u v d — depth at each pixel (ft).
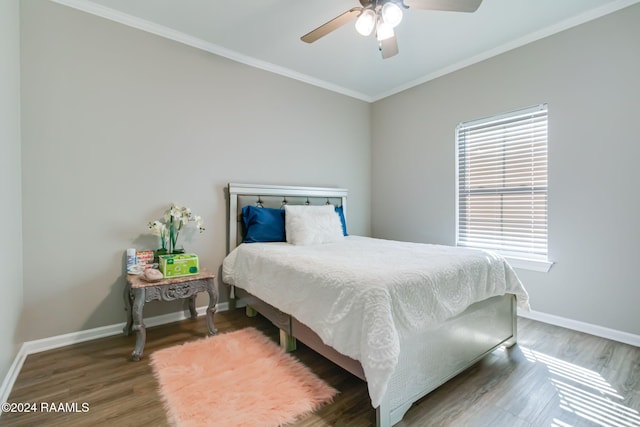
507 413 4.65
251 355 6.42
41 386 5.31
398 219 12.65
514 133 9.14
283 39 8.82
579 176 7.78
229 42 8.98
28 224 6.57
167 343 7.06
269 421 4.41
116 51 7.64
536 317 8.59
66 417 4.52
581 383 5.44
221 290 9.46
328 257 6.52
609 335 7.31
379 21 6.16
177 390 5.14
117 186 7.67
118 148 7.68
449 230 10.85
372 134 13.74
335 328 4.81
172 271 7.18
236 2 7.20
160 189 8.31
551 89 8.25
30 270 6.61
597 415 4.59
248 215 9.46
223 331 7.80
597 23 7.44
